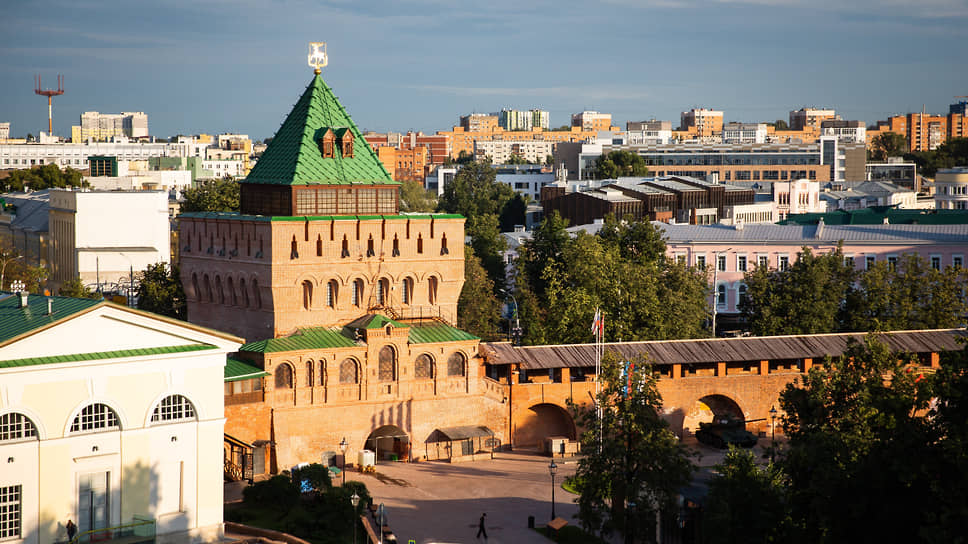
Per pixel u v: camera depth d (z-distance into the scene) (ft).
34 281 598.34
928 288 501.15
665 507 299.79
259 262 396.98
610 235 586.86
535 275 600.39
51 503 274.98
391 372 394.32
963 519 222.07
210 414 298.35
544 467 391.24
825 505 246.47
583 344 431.84
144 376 287.48
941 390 248.93
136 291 557.33
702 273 553.23
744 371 440.04
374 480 369.71
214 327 427.74
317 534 308.60
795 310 495.00
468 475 379.14
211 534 298.56
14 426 271.28
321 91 428.15
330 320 403.95
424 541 311.88
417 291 422.82
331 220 401.90
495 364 411.34
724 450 412.16
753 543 257.55
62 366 274.57
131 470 286.25
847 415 274.16
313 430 378.12
